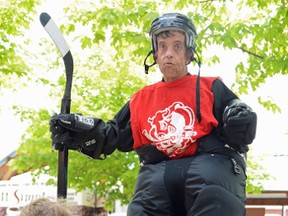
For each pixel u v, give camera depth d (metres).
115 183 13.20
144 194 2.88
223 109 2.92
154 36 2.99
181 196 2.82
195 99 2.91
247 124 2.75
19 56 9.52
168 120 2.91
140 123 3.00
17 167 13.05
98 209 18.33
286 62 7.31
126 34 7.33
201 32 6.84
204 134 2.86
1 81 10.33
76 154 12.69
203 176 2.74
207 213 2.67
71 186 13.44
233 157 2.87
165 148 2.89
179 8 7.56
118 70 11.54
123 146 3.18
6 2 9.02
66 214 2.42
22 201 17.75
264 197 15.53
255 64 7.78
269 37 7.16
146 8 7.21
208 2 7.54
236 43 6.94
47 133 12.70
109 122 3.15
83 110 11.85
